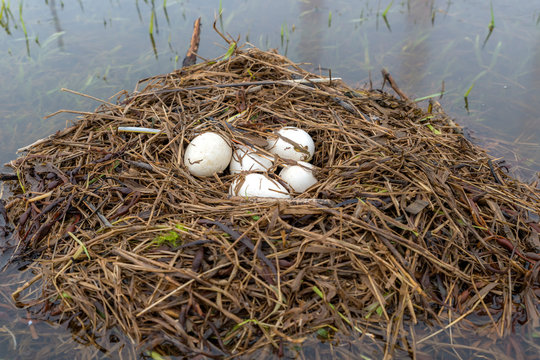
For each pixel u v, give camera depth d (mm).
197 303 762
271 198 855
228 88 1061
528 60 1350
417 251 798
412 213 831
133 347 754
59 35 1475
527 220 874
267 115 1009
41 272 823
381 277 796
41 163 949
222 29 1496
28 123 1151
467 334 770
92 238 831
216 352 746
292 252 790
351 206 841
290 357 746
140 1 1719
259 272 773
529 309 793
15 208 918
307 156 950
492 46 1417
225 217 836
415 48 1411
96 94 1240
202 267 784
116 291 773
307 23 1539
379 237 808
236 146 948
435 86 1269
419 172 881
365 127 989
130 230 822
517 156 1064
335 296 788
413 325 776
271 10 1635
